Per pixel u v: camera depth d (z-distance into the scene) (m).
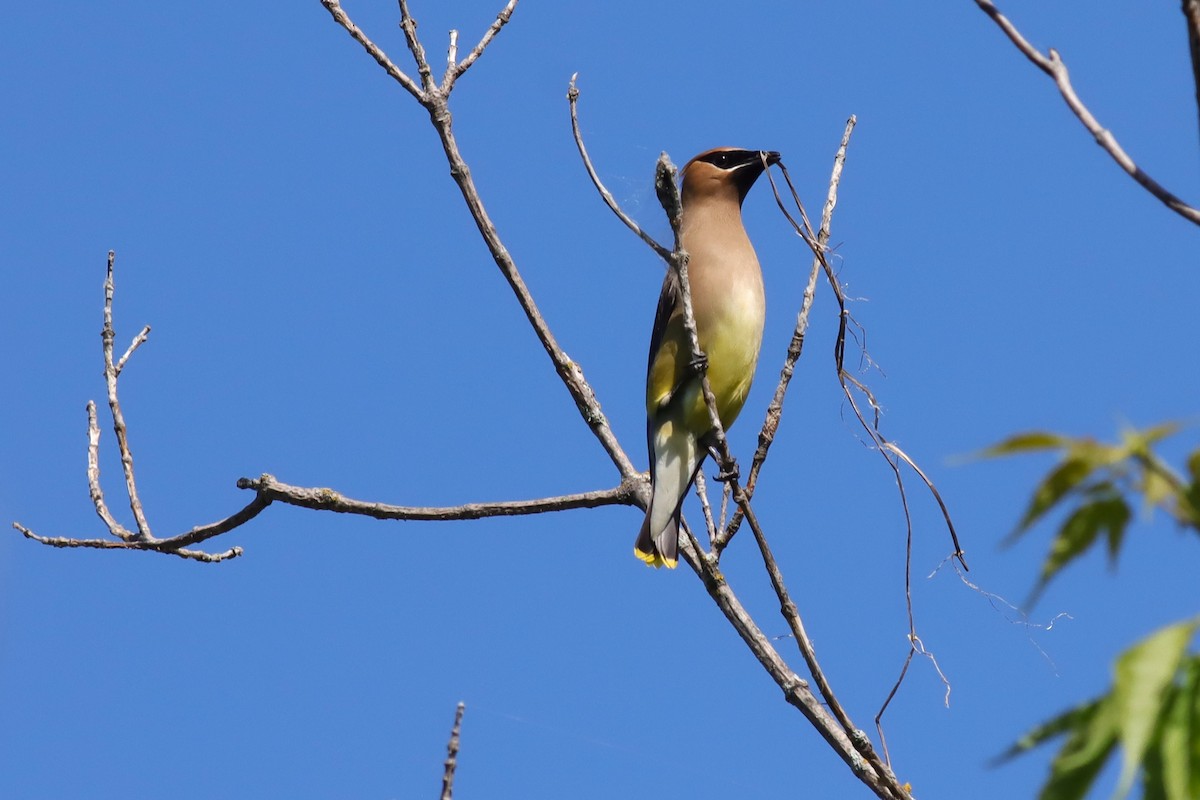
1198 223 6.53
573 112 10.94
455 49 12.42
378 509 11.80
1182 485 4.26
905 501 9.58
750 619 10.09
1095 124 6.86
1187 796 3.99
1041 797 4.27
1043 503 4.38
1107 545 4.43
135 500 12.14
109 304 12.59
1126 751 3.80
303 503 11.75
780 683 9.80
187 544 11.95
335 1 12.26
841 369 10.12
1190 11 6.38
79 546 11.97
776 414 10.32
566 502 11.96
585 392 12.10
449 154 12.13
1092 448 4.31
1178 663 4.00
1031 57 7.14
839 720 9.21
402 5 12.36
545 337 12.10
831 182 10.84
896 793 9.07
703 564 10.28
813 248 10.34
